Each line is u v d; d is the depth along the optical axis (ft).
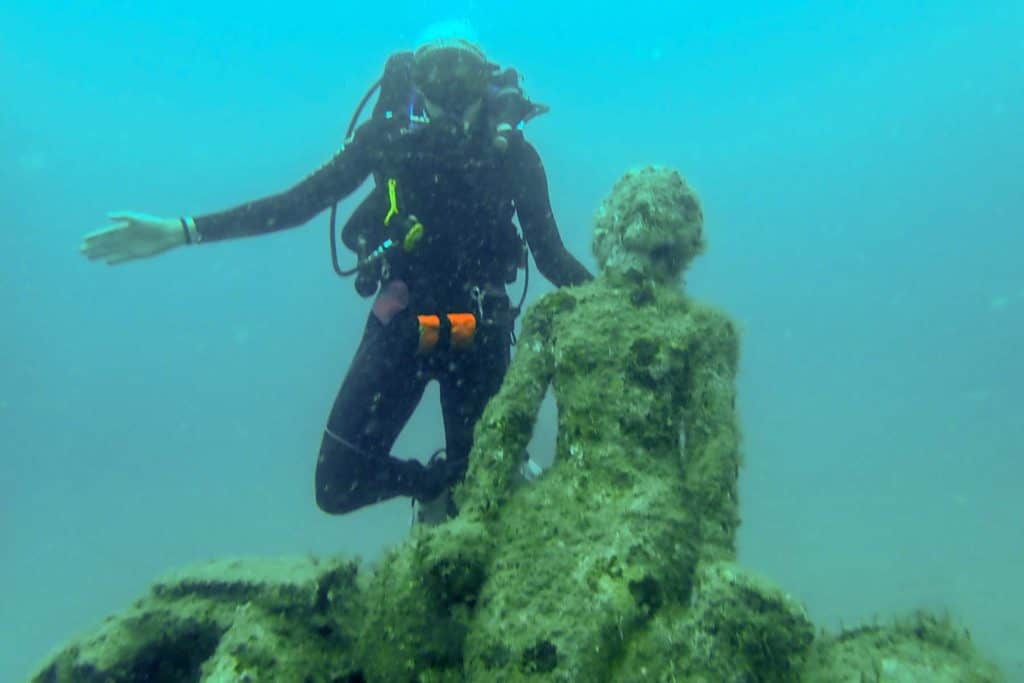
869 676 6.52
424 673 7.45
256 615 8.18
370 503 14.62
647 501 7.48
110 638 8.70
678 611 6.94
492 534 8.04
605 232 9.70
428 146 14.21
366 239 14.65
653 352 8.41
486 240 14.55
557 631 6.65
